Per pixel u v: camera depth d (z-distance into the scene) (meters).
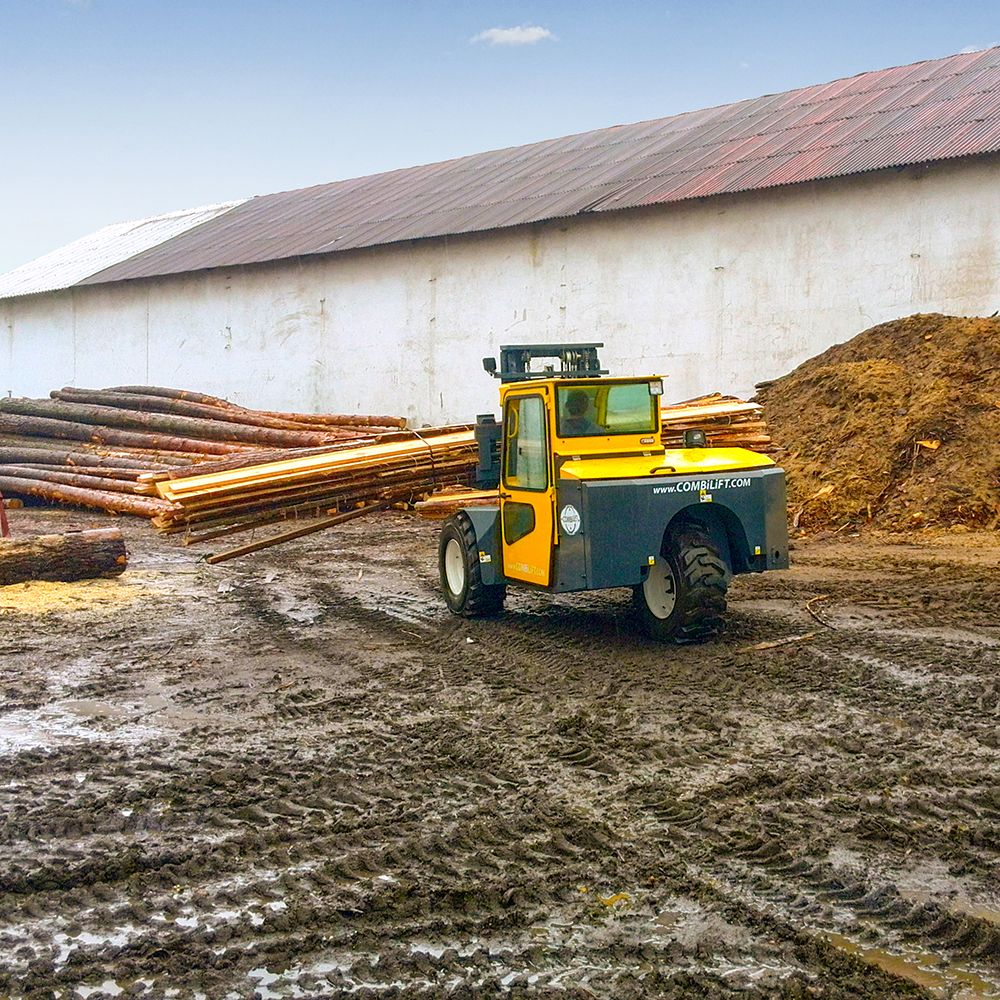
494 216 25.30
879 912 4.58
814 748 6.49
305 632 10.24
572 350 10.20
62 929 4.62
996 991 4.02
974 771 6.06
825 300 20.34
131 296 33.06
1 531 13.80
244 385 30.52
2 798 6.11
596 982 4.14
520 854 5.20
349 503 11.55
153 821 5.73
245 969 4.29
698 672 8.12
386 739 6.95
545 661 8.69
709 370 21.88
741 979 4.13
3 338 37.06
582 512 8.45
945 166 18.94
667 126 28.83
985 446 15.09
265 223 33.75
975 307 18.75
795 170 20.72
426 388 26.73
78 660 9.24
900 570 12.16
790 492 15.88
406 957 4.32
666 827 5.46
